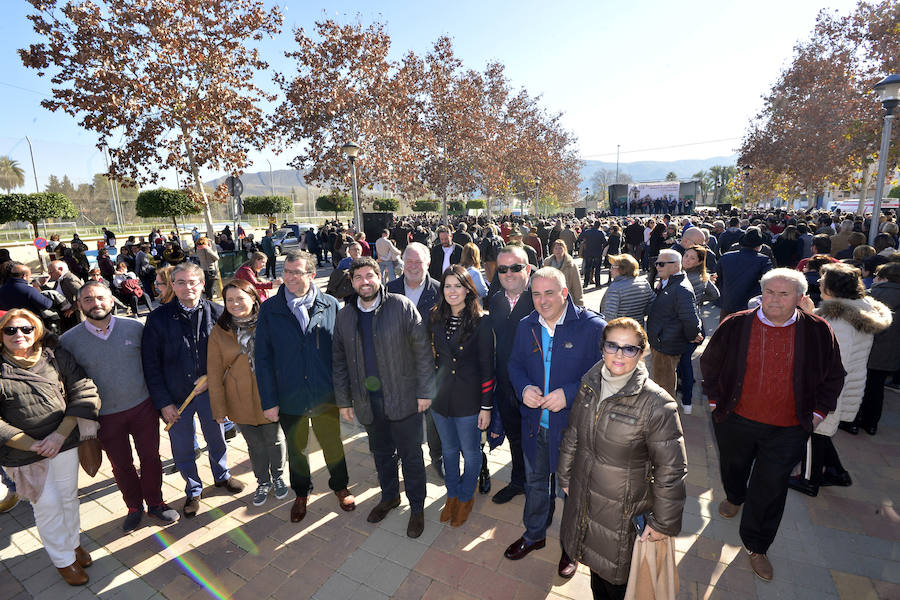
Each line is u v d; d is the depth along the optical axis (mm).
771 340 2514
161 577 2699
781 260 7457
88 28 11664
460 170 24344
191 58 12688
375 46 17875
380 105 18609
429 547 2863
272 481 3508
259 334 3021
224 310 3117
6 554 2951
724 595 2408
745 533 2568
